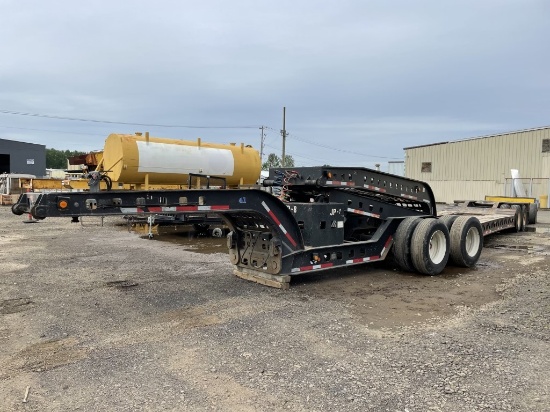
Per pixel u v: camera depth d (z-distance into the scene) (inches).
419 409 124.3
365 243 296.2
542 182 1240.8
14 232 562.9
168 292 254.1
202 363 155.6
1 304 230.4
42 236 522.3
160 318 206.7
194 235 543.2
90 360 158.4
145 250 416.8
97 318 206.7
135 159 501.7
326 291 260.1
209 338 180.2
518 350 167.8
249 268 280.1
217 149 582.6
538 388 137.0
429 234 299.4
